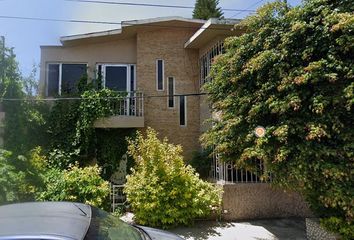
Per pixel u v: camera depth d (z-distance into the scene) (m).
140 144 9.49
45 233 2.85
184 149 13.93
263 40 7.41
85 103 12.72
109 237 3.32
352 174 6.02
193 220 9.03
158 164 8.84
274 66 6.77
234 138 7.64
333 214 6.89
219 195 9.46
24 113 12.19
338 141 6.16
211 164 11.70
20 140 11.88
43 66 14.15
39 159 10.45
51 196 8.83
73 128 12.88
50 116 12.89
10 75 12.02
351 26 5.79
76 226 3.13
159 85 14.12
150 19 13.38
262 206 9.83
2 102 11.81
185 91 14.23
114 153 13.30
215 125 8.72
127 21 13.26
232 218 9.62
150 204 8.42
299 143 6.27
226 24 10.81
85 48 14.38
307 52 6.36
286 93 6.58
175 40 14.37
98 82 13.98
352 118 6.13
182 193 8.77
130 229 3.90
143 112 13.63
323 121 6.02
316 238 7.23
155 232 4.40
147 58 14.16
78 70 14.38
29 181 9.09
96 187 9.13
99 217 3.75
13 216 3.30
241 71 7.71
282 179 6.49
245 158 7.12
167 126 13.97
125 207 9.93
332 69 6.08
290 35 6.61
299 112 6.45
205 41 13.03
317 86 6.27
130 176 9.20
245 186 9.81
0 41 11.93
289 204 9.95
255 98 7.23
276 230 8.62
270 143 6.57
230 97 7.88
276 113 6.87
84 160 13.00
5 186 7.95
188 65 14.33
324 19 6.22
